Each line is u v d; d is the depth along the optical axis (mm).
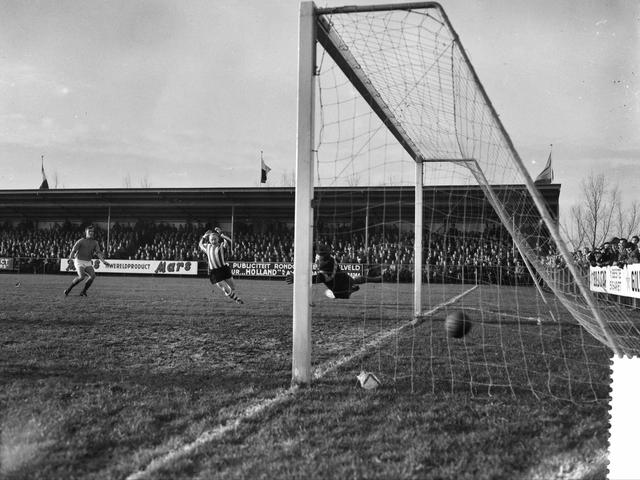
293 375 4598
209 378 4762
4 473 2688
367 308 11789
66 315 9141
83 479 2627
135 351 6004
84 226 32656
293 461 2799
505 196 8203
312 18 4918
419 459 2816
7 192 29906
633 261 13547
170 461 2814
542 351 6219
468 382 4629
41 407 3742
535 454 2914
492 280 22344
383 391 4281
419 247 9672
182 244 29344
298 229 4730
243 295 15273
